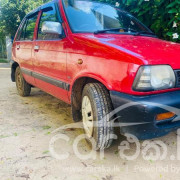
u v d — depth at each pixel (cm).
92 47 211
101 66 198
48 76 296
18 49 413
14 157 213
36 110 359
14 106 381
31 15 389
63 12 271
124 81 178
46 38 304
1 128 282
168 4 320
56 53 268
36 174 187
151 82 170
